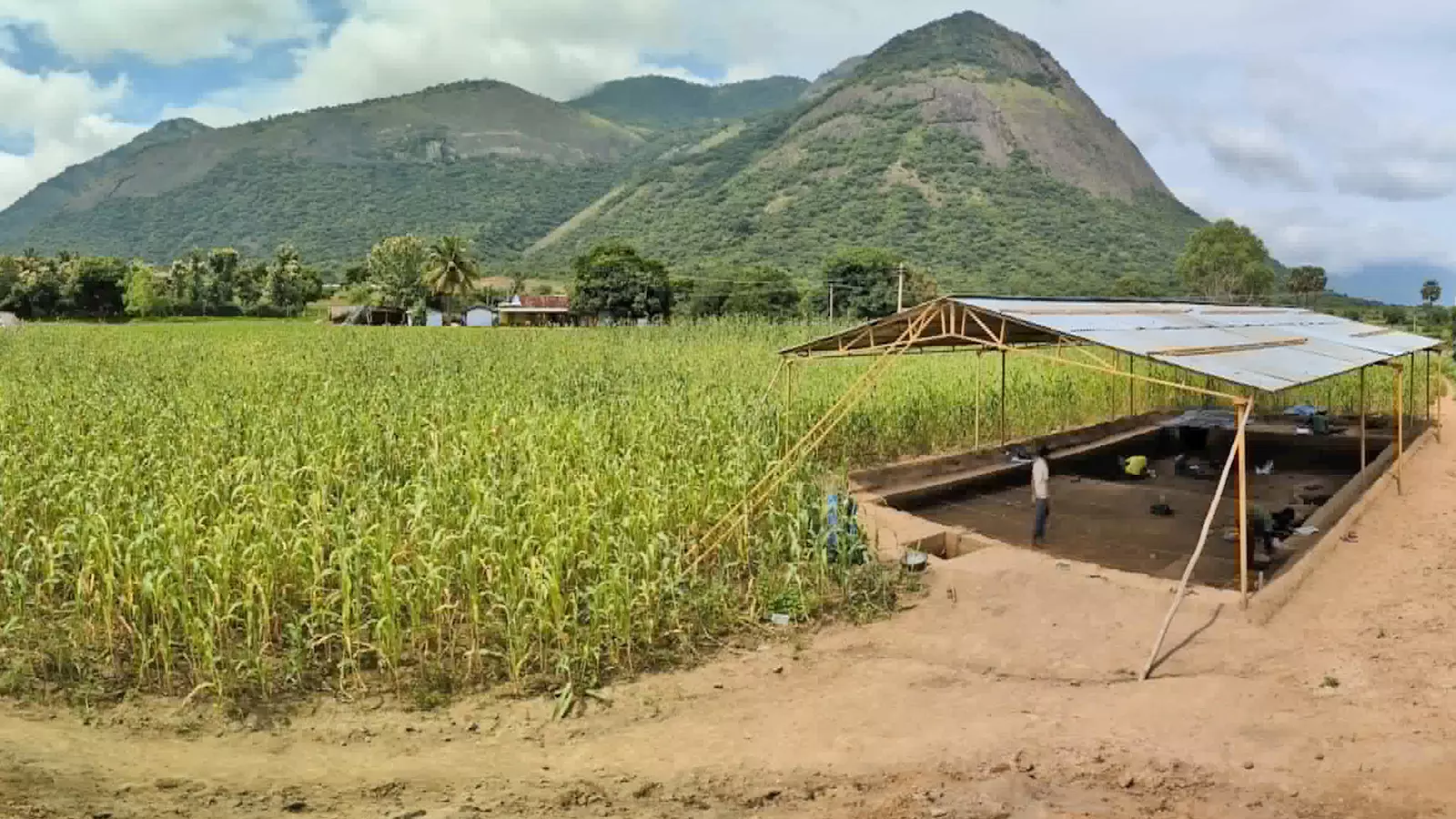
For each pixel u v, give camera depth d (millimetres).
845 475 13805
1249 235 98438
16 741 6711
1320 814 5777
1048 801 6027
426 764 6719
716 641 9227
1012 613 9883
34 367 26328
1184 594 10008
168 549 8312
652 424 14023
